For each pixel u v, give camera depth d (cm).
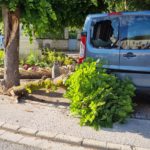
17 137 451
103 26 559
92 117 473
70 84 536
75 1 689
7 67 649
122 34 545
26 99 612
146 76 532
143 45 535
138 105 588
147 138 439
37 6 589
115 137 441
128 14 545
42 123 488
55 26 763
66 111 544
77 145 425
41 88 624
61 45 2252
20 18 646
